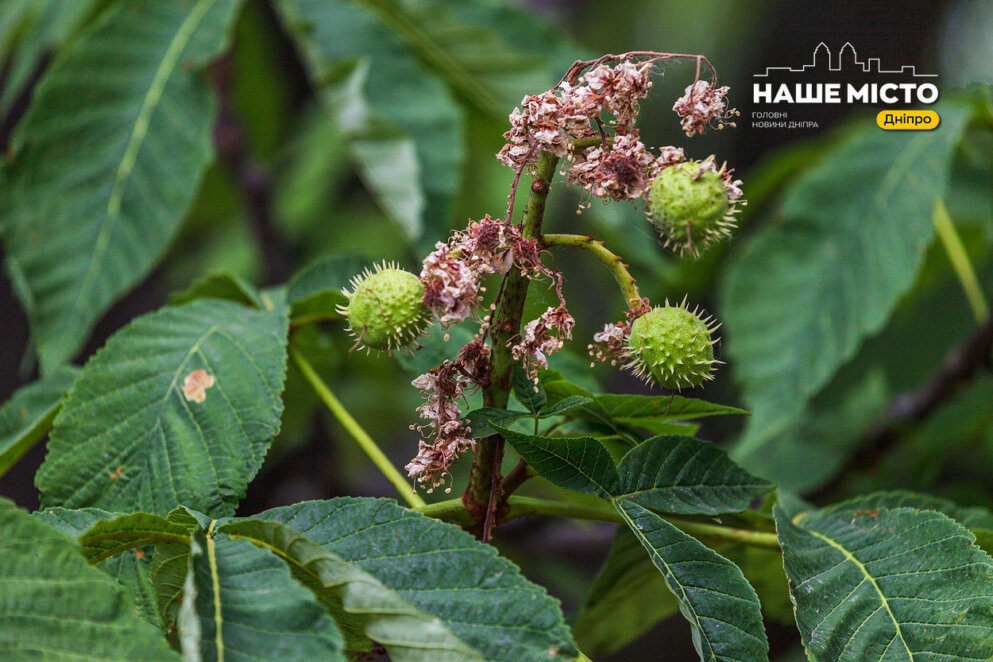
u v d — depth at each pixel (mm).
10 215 1093
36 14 1268
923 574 972
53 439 994
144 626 915
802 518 1022
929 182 1183
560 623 927
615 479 978
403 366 1042
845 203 1196
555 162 945
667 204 944
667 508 979
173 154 1119
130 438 995
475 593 934
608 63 945
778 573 1065
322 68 1218
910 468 1272
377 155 1189
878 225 1183
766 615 1101
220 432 995
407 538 946
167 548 960
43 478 989
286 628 912
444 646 920
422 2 1309
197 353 1011
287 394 1152
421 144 1219
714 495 984
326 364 1132
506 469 1117
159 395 1002
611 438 1020
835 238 1189
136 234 1106
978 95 1206
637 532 963
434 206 1203
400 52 1249
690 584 953
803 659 1352
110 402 1001
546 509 992
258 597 917
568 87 939
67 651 911
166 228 1110
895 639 959
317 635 911
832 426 1329
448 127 1229
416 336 960
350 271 1086
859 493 1274
